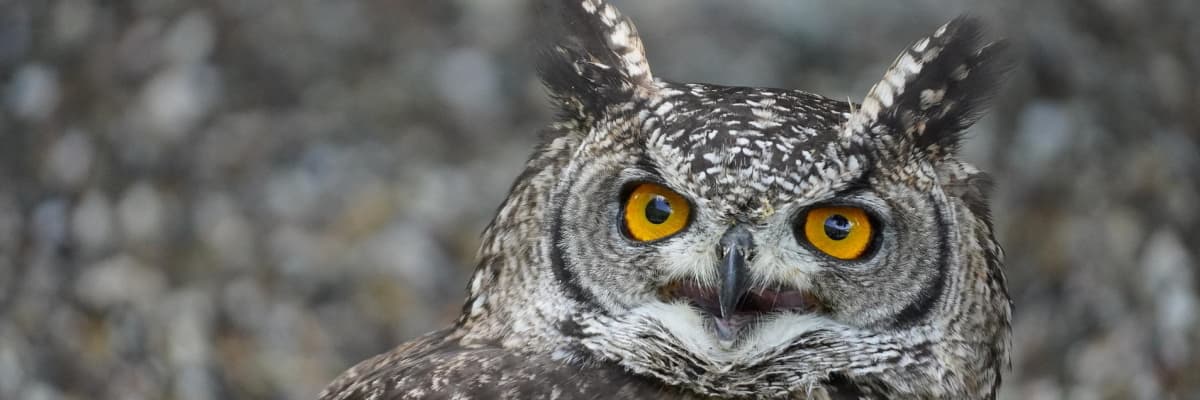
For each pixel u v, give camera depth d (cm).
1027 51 1611
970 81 718
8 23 1708
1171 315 1443
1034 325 1432
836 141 679
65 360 1386
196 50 1600
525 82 1545
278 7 1625
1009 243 1474
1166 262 1485
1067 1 1711
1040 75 1609
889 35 1574
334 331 1375
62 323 1413
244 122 1533
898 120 686
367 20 1612
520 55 1560
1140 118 1631
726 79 1505
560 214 700
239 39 1603
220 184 1487
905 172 689
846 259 708
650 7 1562
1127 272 1481
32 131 1591
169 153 1520
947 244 701
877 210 691
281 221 1447
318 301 1392
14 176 1556
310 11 1622
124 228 1470
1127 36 1717
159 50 1614
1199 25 1783
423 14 1612
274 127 1528
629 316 707
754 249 696
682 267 699
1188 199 1569
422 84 1547
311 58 1585
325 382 1346
